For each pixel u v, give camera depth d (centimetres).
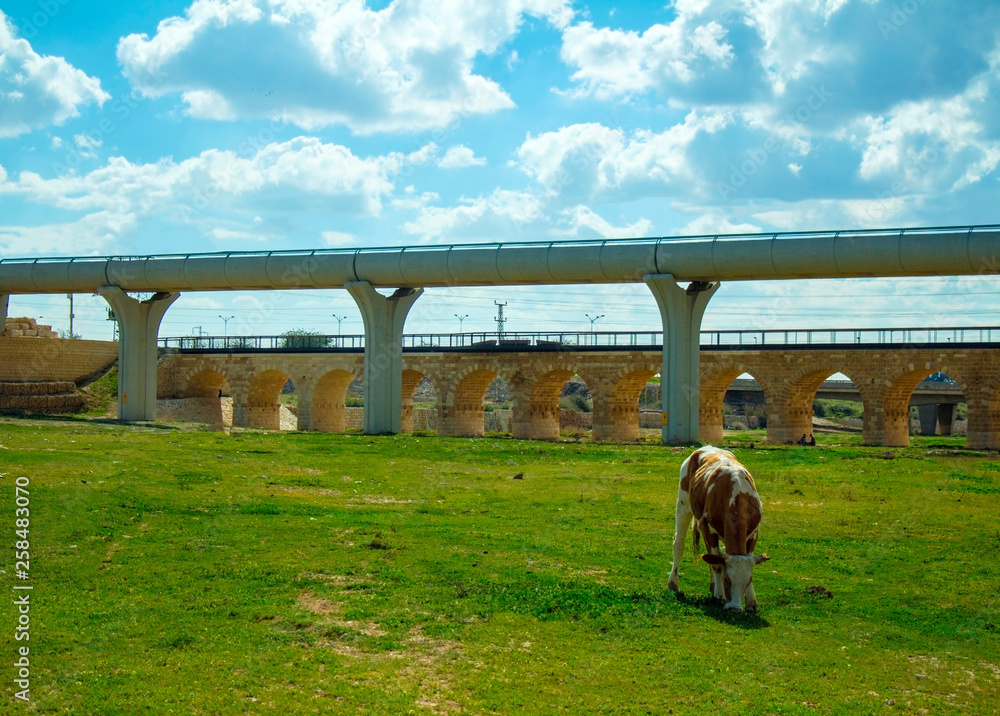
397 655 1045
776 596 1266
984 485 2389
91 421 4428
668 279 3716
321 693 939
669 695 938
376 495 2191
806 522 1834
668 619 1153
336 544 1561
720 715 896
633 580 1334
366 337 4334
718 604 1212
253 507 1905
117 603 1209
